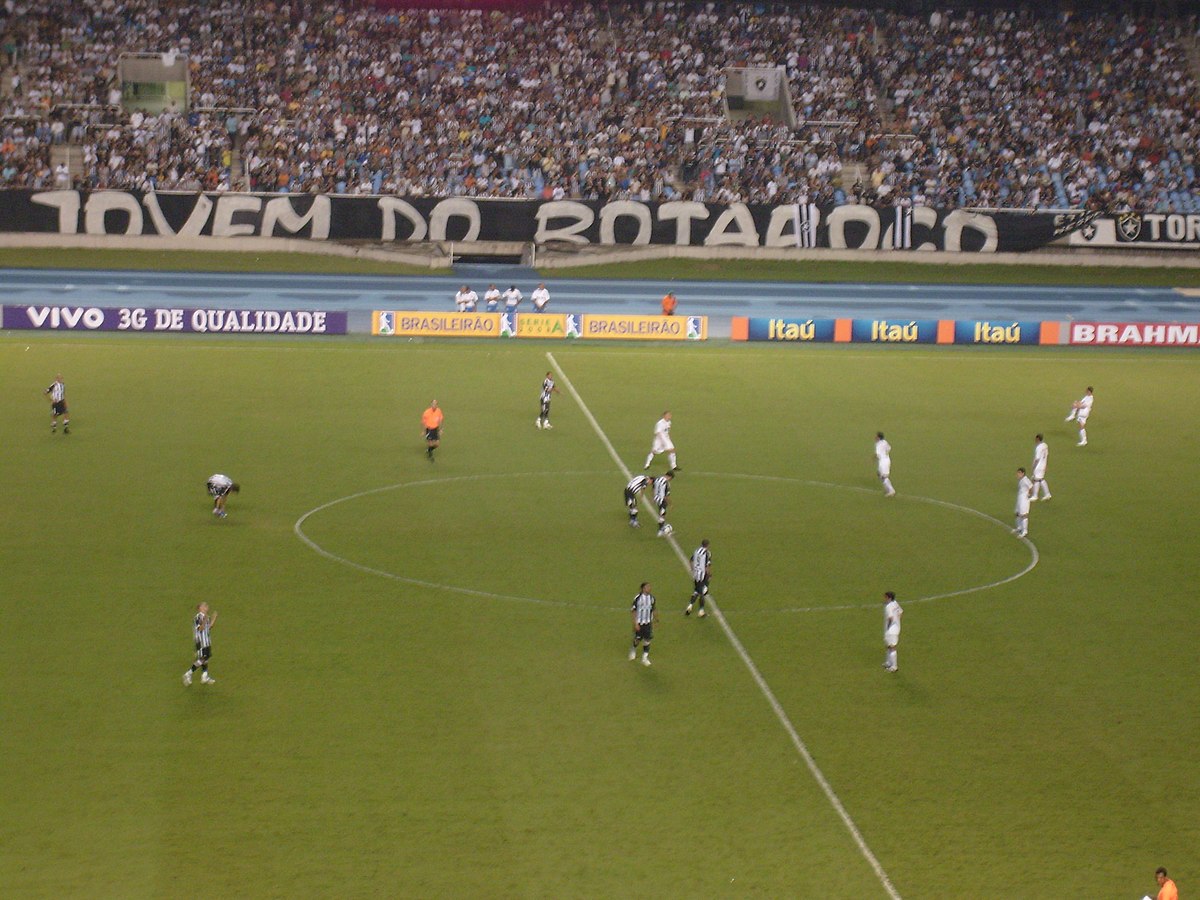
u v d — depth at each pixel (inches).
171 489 1611.7
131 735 1005.8
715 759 1002.1
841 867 865.5
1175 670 1182.9
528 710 1071.0
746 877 851.4
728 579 1379.2
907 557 1460.4
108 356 2351.1
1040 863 877.2
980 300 3176.7
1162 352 2701.8
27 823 883.4
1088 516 1616.6
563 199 3348.9
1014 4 4067.4
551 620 1259.2
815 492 1688.0
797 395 2229.3
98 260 3211.1
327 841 875.4
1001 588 1374.3
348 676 1120.2
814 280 3346.5
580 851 874.1
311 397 2100.1
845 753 1017.5
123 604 1256.8
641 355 2534.5
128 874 831.1
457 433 1910.7
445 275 3307.1
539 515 1566.2
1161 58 3878.0
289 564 1378.0
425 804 924.6
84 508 1529.3
